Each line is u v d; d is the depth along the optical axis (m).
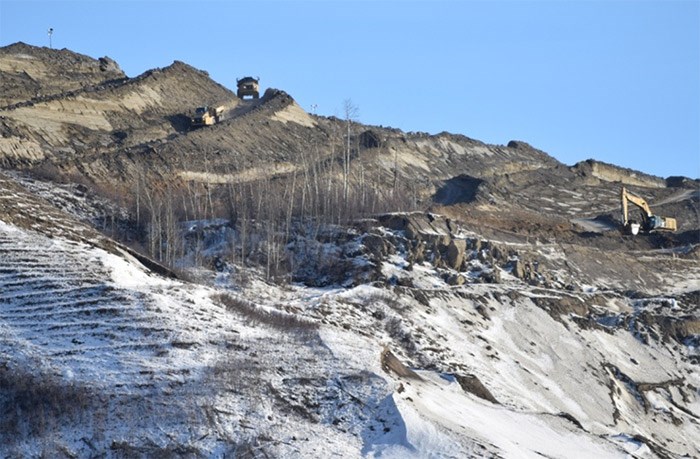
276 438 38.28
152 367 41.47
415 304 66.81
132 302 47.19
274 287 67.00
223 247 75.56
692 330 80.88
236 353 44.16
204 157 109.56
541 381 64.19
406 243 79.38
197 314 47.62
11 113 110.94
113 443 36.47
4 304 45.78
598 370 69.62
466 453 38.69
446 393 48.88
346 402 41.56
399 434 39.66
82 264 50.75
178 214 84.50
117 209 83.12
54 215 59.84
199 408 38.97
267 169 113.50
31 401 38.16
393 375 46.31
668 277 104.25
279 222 81.12
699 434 68.31
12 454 35.59
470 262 81.88
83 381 39.81
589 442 48.22
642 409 68.12
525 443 44.19
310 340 47.34
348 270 73.06
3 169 88.88
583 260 96.56
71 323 44.59
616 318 79.75
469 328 67.19
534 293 78.44
